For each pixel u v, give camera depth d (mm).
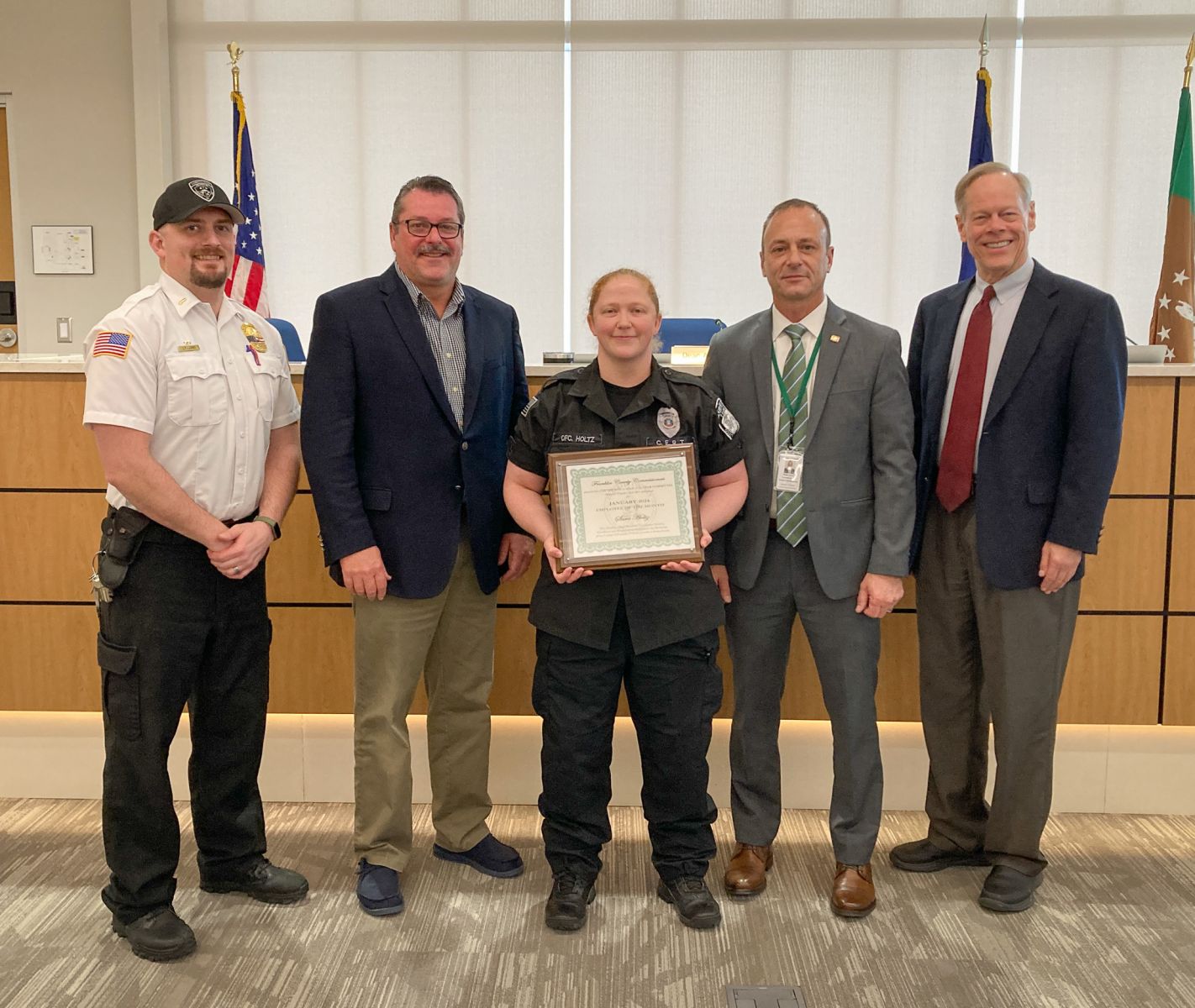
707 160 4719
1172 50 4613
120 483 1830
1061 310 2039
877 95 4668
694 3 4641
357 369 2041
